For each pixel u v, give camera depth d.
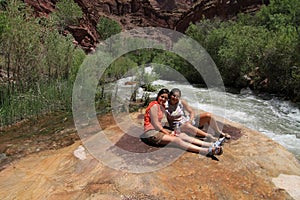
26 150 4.23
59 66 8.58
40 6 31.66
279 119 7.92
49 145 4.43
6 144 4.57
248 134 3.88
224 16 33.38
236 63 13.26
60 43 8.67
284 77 10.73
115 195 2.38
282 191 2.56
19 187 2.66
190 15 40.62
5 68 7.56
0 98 6.25
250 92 12.01
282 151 3.36
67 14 31.36
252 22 21.12
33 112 6.45
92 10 44.59
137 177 2.60
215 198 2.39
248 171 2.83
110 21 30.47
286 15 18.34
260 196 2.47
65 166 2.99
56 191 2.50
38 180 2.76
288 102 9.73
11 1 6.90
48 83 7.89
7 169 3.16
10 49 6.62
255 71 13.06
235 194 2.47
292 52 10.39
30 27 7.23
